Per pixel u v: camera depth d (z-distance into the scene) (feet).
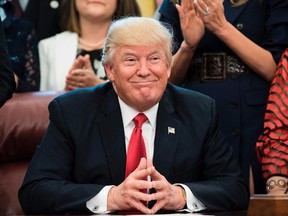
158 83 9.75
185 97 10.61
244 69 11.88
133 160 9.97
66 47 14.76
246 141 11.74
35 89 14.39
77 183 10.12
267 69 11.71
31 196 9.84
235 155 11.73
